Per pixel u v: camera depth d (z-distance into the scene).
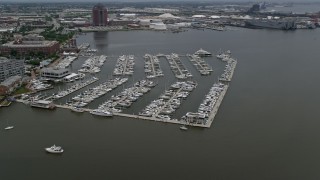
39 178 195.12
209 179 194.38
